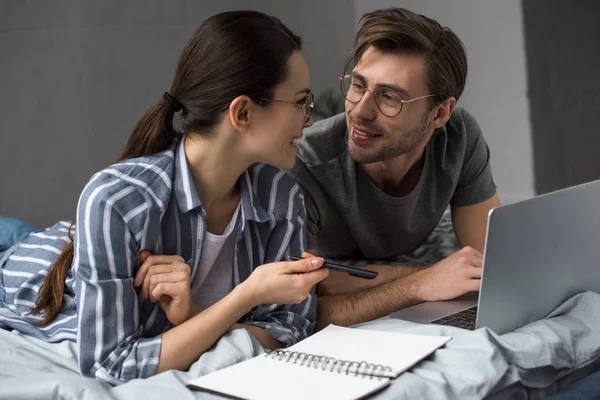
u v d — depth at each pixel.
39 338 1.39
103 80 3.81
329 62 4.50
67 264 1.43
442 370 1.08
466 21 4.26
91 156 3.82
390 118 1.64
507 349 1.13
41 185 3.77
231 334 1.22
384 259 2.10
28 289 1.51
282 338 1.34
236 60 1.22
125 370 1.16
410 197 1.86
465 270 1.53
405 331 1.26
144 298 1.25
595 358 1.24
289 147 1.31
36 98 3.71
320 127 1.81
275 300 1.22
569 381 1.22
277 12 4.30
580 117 4.06
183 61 1.28
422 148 1.79
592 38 3.99
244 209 1.39
